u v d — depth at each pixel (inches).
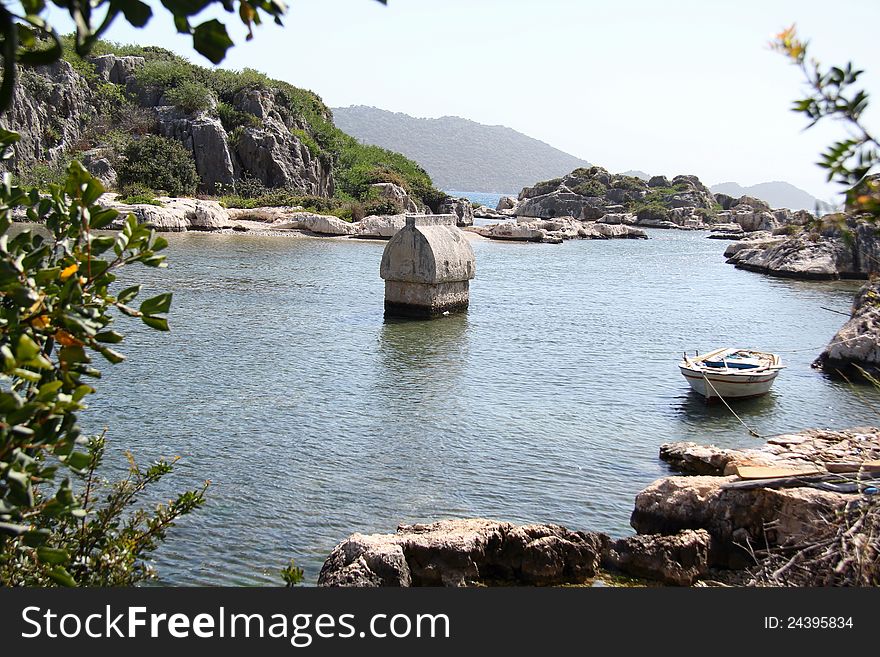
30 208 212.5
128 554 317.7
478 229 3449.8
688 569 502.6
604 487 668.1
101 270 184.1
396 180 4436.5
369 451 735.1
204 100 3676.2
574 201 5777.6
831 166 159.8
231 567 509.4
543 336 1327.5
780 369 1048.2
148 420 786.2
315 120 4680.1
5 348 146.2
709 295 1937.7
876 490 410.0
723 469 678.5
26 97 3191.4
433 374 1036.5
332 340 1214.9
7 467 146.6
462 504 626.8
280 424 797.9
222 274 1817.2
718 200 6171.3
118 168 3225.9
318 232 2906.0
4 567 273.3
